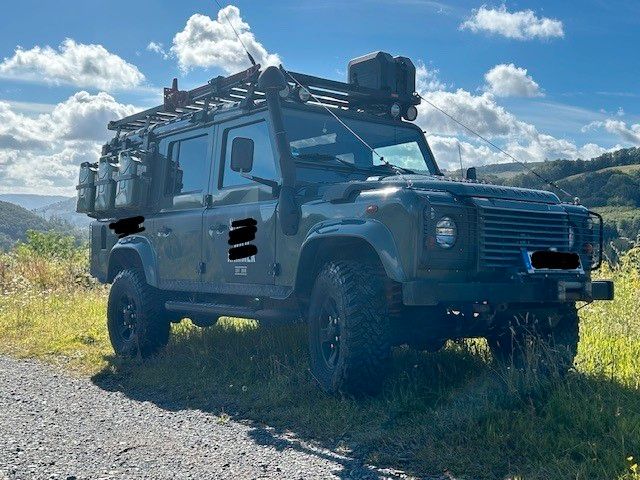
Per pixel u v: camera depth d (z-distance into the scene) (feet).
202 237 21.25
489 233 15.26
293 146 18.93
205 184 21.71
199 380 19.58
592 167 501.56
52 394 18.60
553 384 14.80
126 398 18.19
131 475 11.67
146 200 24.23
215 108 22.06
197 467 12.12
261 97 20.68
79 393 18.78
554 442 12.49
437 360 18.10
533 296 15.29
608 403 14.03
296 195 18.03
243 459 12.61
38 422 15.47
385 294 15.84
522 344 17.44
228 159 20.95
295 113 19.45
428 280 14.64
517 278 15.26
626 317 20.51
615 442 12.19
